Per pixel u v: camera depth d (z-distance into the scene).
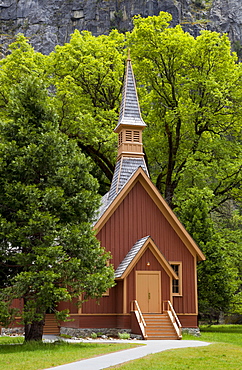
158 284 26.52
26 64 38.91
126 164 30.62
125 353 17.28
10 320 18.69
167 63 39.03
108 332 26.42
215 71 38.38
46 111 21.83
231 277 33.75
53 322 30.94
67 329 28.03
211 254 33.09
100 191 44.19
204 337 26.97
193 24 113.81
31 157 19.75
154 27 37.94
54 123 22.05
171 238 28.88
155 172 43.66
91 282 19.83
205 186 39.06
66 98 37.75
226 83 38.12
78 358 15.88
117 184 29.64
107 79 41.47
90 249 20.25
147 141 40.72
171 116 36.66
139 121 31.73
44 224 18.86
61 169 20.36
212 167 37.78
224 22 116.50
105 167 43.44
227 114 38.19
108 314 26.69
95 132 37.66
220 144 37.94
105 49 41.56
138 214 28.55
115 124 40.28
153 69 39.50
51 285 17.92
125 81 33.56
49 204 19.55
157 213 28.92
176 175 40.03
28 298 19.77
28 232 18.80
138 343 21.73
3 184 20.06
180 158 39.44
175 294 28.14
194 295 28.58
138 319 24.78
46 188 19.44
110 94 43.94
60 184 20.69
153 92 39.84
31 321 19.08
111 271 21.47
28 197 19.03
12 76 38.53
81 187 21.09
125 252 27.84
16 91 21.91
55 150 20.48
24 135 20.38
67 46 40.97
